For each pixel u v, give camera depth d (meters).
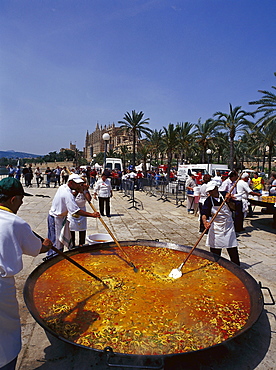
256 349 2.75
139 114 33.25
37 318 2.33
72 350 2.64
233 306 2.85
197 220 9.77
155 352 2.12
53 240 4.50
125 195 16.66
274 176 12.17
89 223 8.83
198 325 2.50
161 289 3.20
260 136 30.70
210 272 3.71
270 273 4.90
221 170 21.02
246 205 8.32
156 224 8.96
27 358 2.52
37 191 18.59
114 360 2.44
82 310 2.70
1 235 1.81
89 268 3.75
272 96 21.81
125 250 4.54
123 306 2.80
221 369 2.44
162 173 31.41
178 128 33.69
